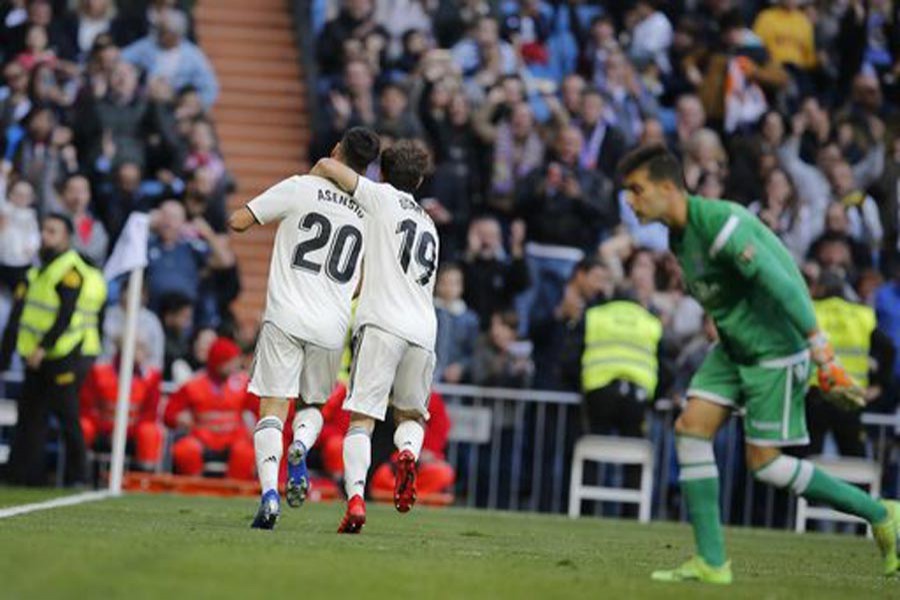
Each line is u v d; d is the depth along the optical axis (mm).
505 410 72938
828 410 71062
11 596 24766
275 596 26688
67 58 86250
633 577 34375
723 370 34094
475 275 78000
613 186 83625
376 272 42625
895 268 86188
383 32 88250
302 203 42656
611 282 74000
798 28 93125
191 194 79750
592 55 89062
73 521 43656
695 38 90938
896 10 94562
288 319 42375
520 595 29141
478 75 85750
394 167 43625
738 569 40469
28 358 67250
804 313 32781
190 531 40969
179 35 87812
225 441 70250
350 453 43500
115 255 64250
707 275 33375
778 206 84938
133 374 72062
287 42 95250
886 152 88750
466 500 73625
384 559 35312
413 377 42938
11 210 79188
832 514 71875
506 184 82938
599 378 70000
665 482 72875
